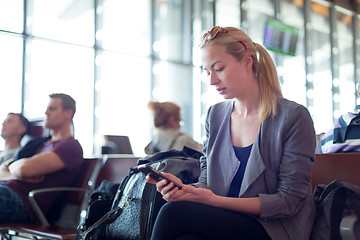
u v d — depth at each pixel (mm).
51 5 6000
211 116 1623
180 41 7488
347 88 10086
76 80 6234
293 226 1330
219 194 1474
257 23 8547
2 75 5512
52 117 2688
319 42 9680
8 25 5586
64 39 6121
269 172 1400
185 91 7492
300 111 1390
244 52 1461
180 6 7512
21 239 2955
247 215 1312
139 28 7000
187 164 1892
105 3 6652
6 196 2486
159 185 1295
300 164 1350
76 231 2129
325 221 1356
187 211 1271
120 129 6699
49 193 2600
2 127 3062
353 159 1687
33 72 5777
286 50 7078
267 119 1430
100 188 2191
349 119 1858
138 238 1760
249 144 1472
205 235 1272
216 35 1462
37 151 2738
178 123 3172
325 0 9539
